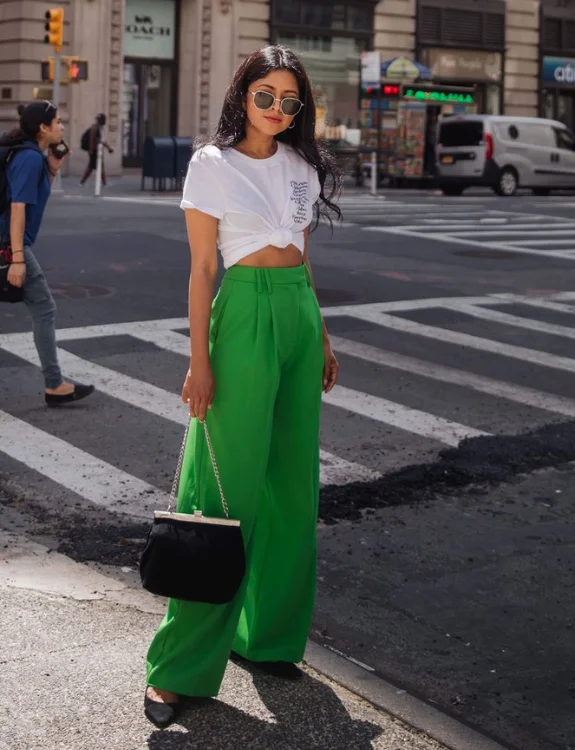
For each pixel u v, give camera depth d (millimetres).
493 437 6719
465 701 3686
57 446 6402
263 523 3598
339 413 7195
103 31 31156
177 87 33188
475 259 14758
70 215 18594
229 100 3369
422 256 14891
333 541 5062
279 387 3479
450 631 4223
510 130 29031
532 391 7949
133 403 7336
